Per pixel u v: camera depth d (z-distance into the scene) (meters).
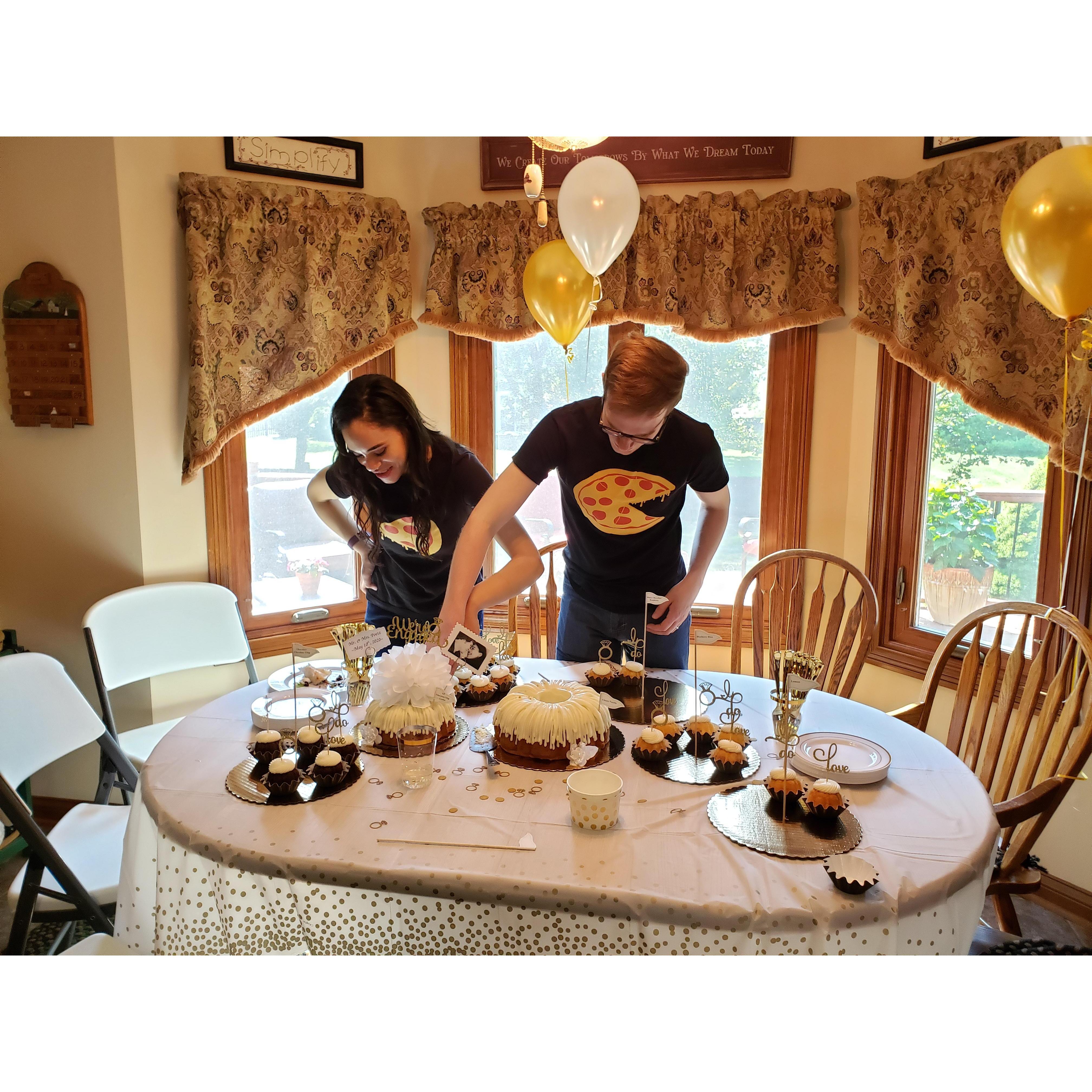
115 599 2.39
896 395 2.74
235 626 2.62
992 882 1.67
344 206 2.83
